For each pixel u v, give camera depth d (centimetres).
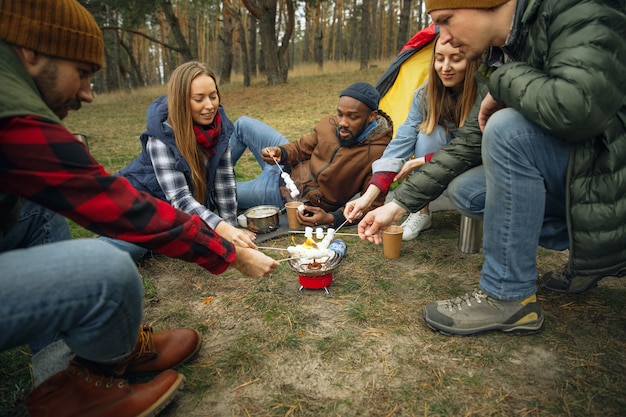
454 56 249
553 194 175
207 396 159
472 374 164
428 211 304
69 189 109
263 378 167
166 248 126
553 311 201
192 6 2542
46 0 107
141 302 124
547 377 160
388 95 421
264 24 1658
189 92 248
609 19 138
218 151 275
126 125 1030
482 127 189
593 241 154
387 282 235
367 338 188
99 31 121
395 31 3978
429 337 187
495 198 171
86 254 106
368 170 307
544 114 146
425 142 286
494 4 154
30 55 108
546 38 151
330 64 2216
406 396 155
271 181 347
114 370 146
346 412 149
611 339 179
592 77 136
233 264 147
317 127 337
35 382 148
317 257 223
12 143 102
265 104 1295
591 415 142
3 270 97
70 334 115
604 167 149
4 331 98
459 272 243
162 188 256
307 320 203
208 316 211
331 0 3769
